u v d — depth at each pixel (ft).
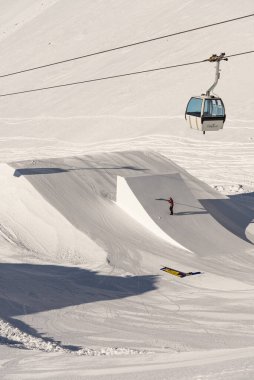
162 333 100.94
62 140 377.09
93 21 577.02
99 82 456.86
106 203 171.53
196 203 174.81
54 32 584.81
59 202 166.61
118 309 116.88
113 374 48.60
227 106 377.71
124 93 428.97
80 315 112.27
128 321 109.09
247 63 423.64
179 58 458.91
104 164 192.95
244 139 337.11
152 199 169.17
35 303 117.80
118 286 131.23
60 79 485.15
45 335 98.99
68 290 126.93
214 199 191.21
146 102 407.44
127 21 550.36
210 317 111.55
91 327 104.83
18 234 157.48
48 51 547.08
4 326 96.27
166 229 161.07
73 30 574.56
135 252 150.61
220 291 129.70
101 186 179.22
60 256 148.15
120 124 382.42
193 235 161.68
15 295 120.67
